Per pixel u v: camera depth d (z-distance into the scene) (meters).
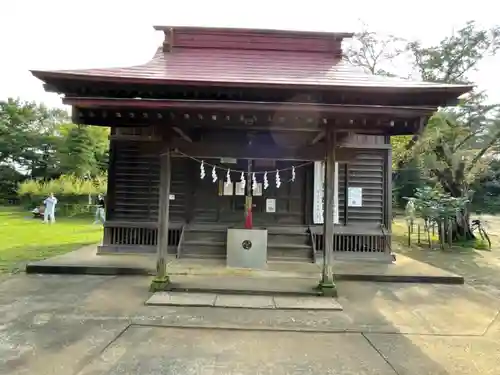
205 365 3.27
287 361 3.39
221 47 8.60
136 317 4.47
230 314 4.66
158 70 6.81
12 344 3.62
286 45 8.65
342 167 8.35
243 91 6.30
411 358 3.51
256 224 8.31
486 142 12.51
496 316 4.82
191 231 8.19
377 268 7.28
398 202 25.58
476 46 12.85
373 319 4.63
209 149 5.61
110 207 8.33
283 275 6.56
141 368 3.17
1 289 5.64
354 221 8.33
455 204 11.43
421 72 13.71
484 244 11.80
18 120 32.09
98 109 4.92
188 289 5.54
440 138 12.52
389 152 8.33
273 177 8.36
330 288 5.51
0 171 30.05
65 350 3.50
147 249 8.18
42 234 12.55
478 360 3.50
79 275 6.64
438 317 4.76
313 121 5.21
